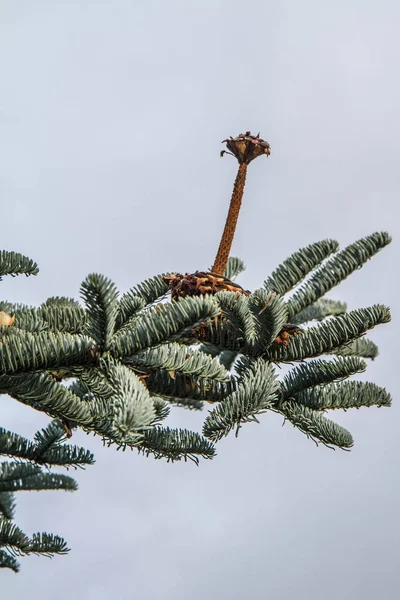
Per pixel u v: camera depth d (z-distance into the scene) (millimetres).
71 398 4539
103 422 4578
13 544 7031
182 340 5227
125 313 4797
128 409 3836
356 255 5859
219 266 5922
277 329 4953
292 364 5223
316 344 5117
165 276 5781
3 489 7199
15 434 6000
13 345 4344
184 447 5348
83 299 4336
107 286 4324
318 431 5090
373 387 5219
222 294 4895
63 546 7203
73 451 6055
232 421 4566
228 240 5945
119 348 4484
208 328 5195
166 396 5266
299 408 5109
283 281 5984
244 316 4973
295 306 5766
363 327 5066
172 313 4516
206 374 4668
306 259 5996
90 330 4426
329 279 5828
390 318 5082
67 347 4414
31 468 7301
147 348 4520
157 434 5332
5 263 6281
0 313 5090
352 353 6012
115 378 4199
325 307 7172
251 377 4715
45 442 5984
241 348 5184
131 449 5270
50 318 5410
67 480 7348
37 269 6426
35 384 4477
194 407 6371
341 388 5191
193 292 5551
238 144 6000
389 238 5887
